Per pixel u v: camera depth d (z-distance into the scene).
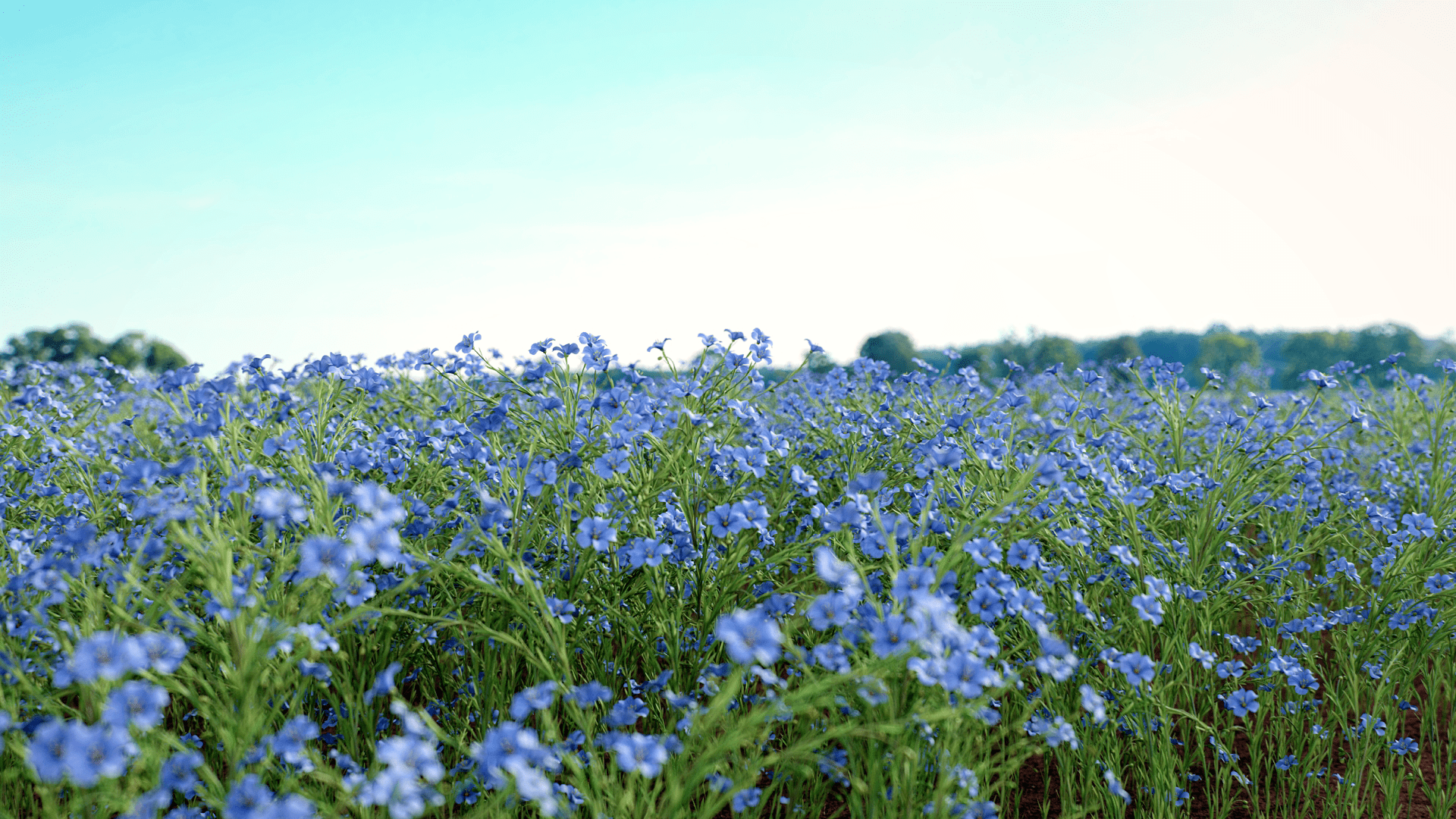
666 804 0.58
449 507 0.77
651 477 0.81
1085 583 0.85
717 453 0.83
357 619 0.66
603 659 0.82
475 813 0.55
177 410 0.80
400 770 0.52
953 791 0.63
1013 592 0.64
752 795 0.61
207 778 0.56
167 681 0.59
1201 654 0.73
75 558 0.66
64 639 0.60
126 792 0.54
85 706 0.58
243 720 0.57
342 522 0.77
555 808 0.52
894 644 0.55
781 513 0.83
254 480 0.72
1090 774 0.75
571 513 0.78
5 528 0.86
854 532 0.74
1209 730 0.78
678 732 0.71
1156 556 0.86
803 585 0.86
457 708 0.82
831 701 0.58
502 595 0.66
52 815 0.54
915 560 0.65
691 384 0.85
